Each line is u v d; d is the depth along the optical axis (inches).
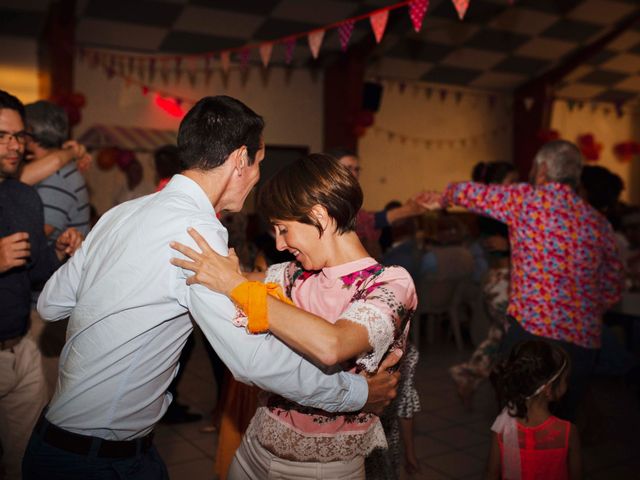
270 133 314.8
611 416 142.0
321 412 51.3
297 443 51.3
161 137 278.1
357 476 52.7
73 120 249.3
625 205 229.3
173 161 131.6
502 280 134.5
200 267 44.4
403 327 51.6
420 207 101.6
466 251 203.6
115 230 50.4
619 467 113.7
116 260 47.6
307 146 324.5
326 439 51.3
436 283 202.4
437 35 297.0
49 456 48.9
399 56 319.0
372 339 44.6
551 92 363.6
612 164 443.5
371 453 59.5
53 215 92.1
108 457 48.8
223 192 52.4
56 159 91.7
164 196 49.8
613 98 410.3
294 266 57.2
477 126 382.0
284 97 317.4
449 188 99.3
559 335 90.0
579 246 89.4
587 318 90.9
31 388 80.4
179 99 288.0
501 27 294.4
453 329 209.6
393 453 69.4
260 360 44.1
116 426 48.7
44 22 245.6
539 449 74.1
